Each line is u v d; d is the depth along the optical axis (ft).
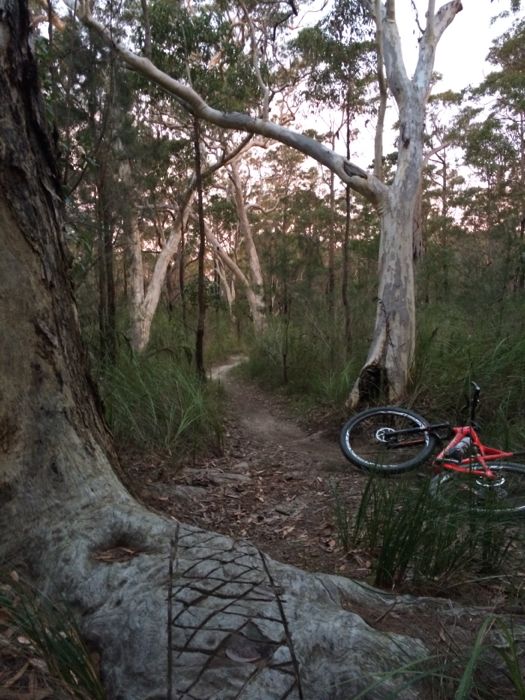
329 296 44.16
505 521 11.22
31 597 7.54
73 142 27.04
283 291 54.54
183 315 54.90
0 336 8.93
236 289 134.00
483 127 70.69
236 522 14.71
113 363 22.56
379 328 27.55
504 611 9.15
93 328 24.27
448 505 11.05
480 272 36.96
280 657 6.40
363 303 39.01
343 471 19.49
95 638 6.86
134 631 6.75
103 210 27.09
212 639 6.58
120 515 8.75
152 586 7.32
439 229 91.45
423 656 6.87
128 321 34.55
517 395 20.93
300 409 32.73
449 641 7.51
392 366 26.76
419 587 10.30
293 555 12.50
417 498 11.01
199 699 5.98
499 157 74.54
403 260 27.55
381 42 30.12
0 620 7.22
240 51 44.21
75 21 26.48
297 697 6.05
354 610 7.91
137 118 41.09
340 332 38.40
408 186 27.99
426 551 10.50
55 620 7.01
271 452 22.81
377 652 6.63
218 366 67.46
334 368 35.06
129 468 17.24
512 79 67.87
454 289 41.37
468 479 12.32
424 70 29.04
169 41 41.32
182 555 7.97
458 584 9.96
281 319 50.98
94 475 9.39
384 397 26.55
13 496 8.62
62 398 9.52
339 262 62.54
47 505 8.75
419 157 28.43
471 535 10.75
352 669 6.31
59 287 10.06
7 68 9.37
